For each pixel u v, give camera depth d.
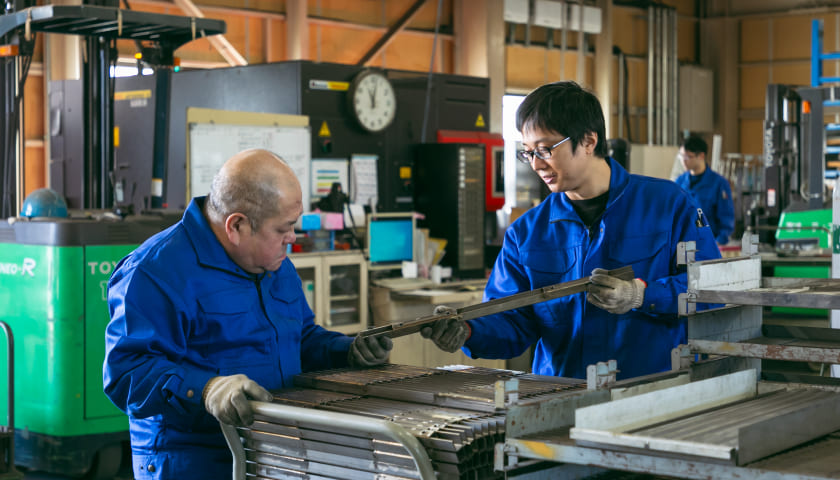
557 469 1.56
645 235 2.29
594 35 12.88
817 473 1.29
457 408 1.72
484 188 6.08
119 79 5.30
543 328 2.40
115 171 5.05
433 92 6.46
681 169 7.99
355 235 5.48
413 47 10.54
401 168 6.16
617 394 1.65
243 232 1.90
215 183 1.93
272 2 9.27
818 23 7.77
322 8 9.67
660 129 13.80
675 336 2.30
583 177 2.24
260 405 1.66
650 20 13.57
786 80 14.70
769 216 7.49
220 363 1.95
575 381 1.92
